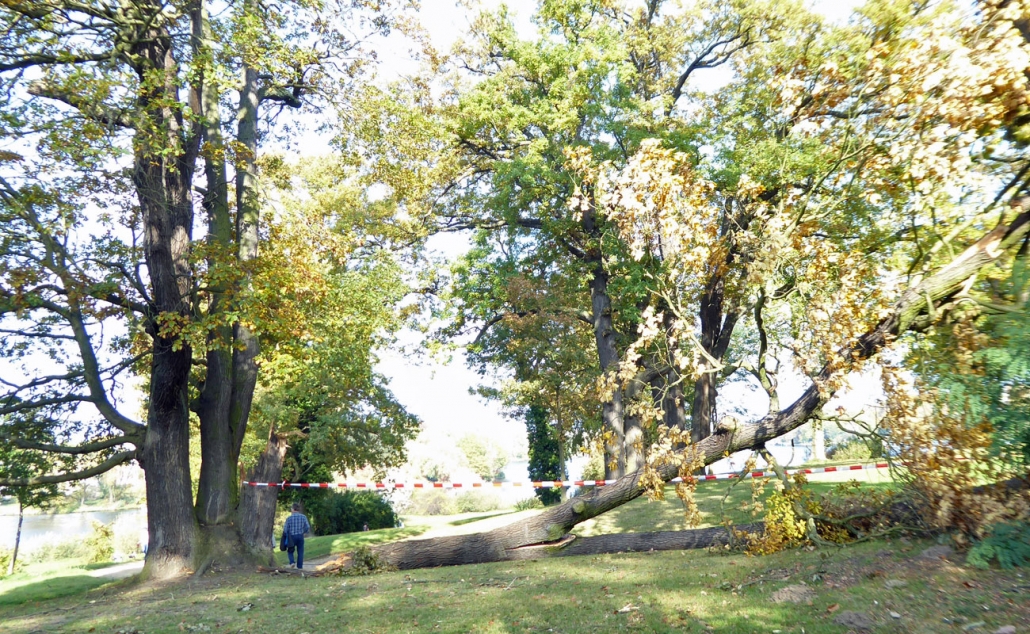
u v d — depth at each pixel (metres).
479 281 26.34
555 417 36.03
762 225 11.99
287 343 16.73
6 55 13.57
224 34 14.54
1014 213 10.48
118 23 13.92
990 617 6.16
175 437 15.02
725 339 26.19
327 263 18.55
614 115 23.25
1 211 13.63
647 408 12.57
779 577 9.05
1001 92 9.84
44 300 14.72
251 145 18.03
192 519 15.02
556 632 7.28
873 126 11.39
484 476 71.88
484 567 13.15
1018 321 8.73
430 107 23.47
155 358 14.88
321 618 8.80
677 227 11.66
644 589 9.17
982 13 10.51
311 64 17.03
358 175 24.72
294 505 16.58
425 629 7.80
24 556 41.56
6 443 15.30
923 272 11.87
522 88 26.47
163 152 13.38
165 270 14.39
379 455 32.38
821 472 21.20
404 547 14.62
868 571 8.43
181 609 10.16
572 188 22.72
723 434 12.40
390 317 23.55
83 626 9.23
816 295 11.54
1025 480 8.52
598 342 25.59
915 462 9.30
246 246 17.19
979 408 8.42
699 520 12.13
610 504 14.02
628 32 27.61
